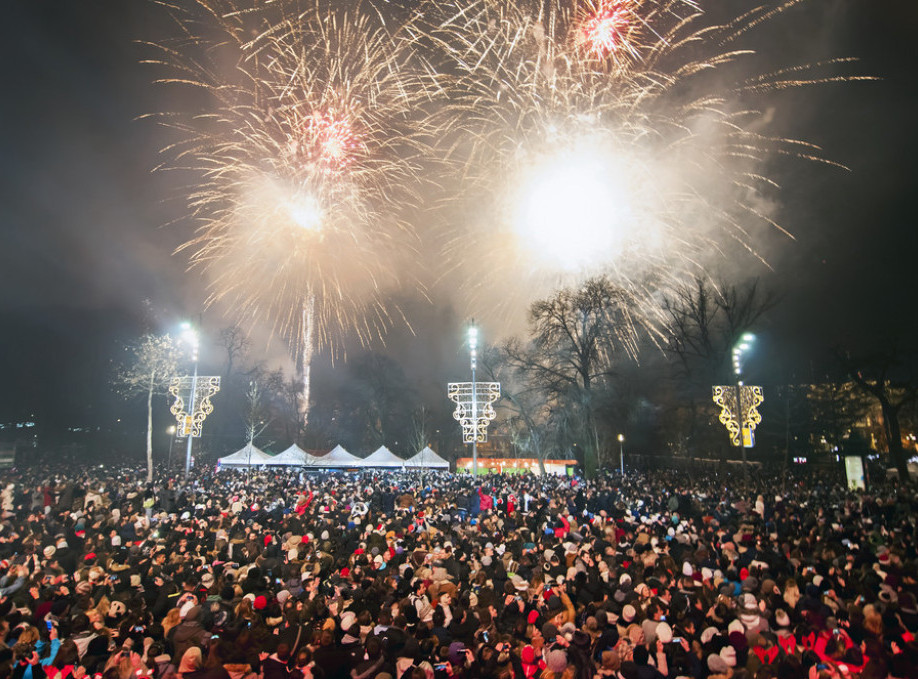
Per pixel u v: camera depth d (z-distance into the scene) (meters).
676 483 43.25
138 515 21.27
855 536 17.97
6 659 7.83
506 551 15.17
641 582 10.74
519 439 64.50
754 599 9.20
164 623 9.30
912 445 61.41
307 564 13.02
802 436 64.06
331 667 7.81
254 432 75.12
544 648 8.08
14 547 16.00
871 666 7.52
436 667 8.02
